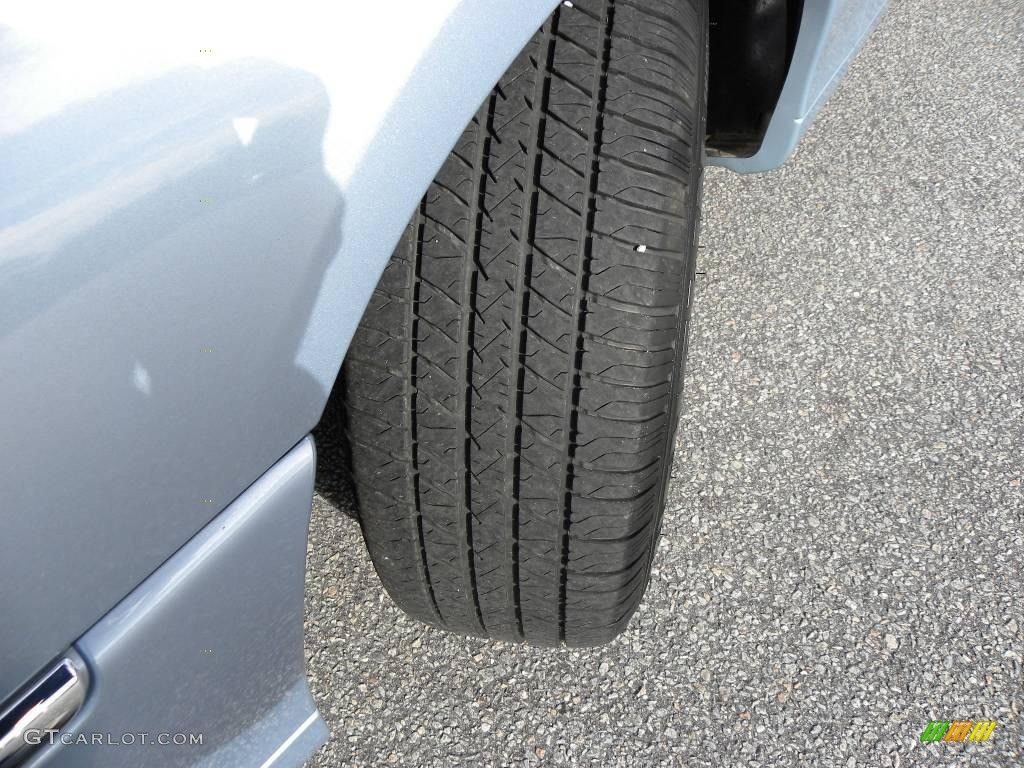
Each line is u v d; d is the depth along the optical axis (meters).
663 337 1.15
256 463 0.86
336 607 1.74
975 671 1.64
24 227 0.63
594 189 1.09
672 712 1.59
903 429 2.05
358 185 0.81
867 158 2.77
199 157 0.70
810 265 2.43
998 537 1.86
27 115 0.64
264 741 1.13
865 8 1.86
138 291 0.69
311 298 0.82
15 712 0.74
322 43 0.76
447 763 1.53
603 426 1.16
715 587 1.77
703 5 1.33
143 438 0.74
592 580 1.31
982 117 2.92
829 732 1.56
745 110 1.79
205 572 0.85
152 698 0.87
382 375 1.15
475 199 1.10
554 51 1.10
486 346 1.13
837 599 1.75
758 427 2.05
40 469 0.68
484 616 1.44
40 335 0.65
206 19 0.71
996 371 2.18
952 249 2.48
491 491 1.22
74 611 0.75
